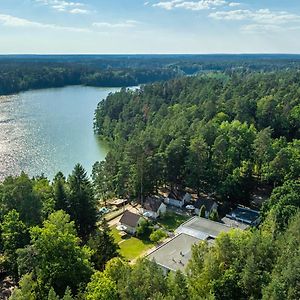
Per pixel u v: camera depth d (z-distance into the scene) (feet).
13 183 174.40
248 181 235.61
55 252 130.21
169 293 102.89
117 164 263.90
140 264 115.65
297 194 178.40
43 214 173.06
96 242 160.25
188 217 227.20
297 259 105.81
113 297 104.22
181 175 257.55
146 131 313.53
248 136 269.64
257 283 108.78
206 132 273.75
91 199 205.57
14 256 148.36
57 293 124.57
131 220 209.87
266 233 148.36
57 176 228.22
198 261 123.03
